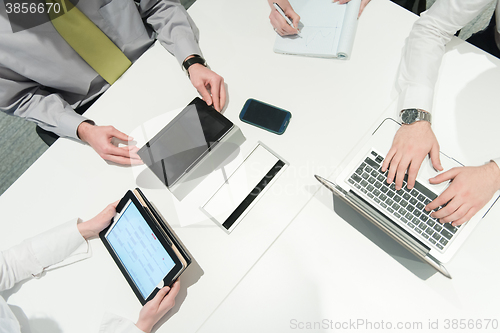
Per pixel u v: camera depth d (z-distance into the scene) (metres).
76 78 1.09
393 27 0.94
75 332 0.81
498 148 0.77
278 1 0.96
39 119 1.02
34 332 0.82
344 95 0.90
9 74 0.98
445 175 0.73
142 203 0.76
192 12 1.11
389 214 0.72
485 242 0.70
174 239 0.71
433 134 0.78
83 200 0.93
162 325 0.76
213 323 0.75
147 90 1.03
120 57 1.14
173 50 1.05
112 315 0.78
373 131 0.84
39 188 0.96
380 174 0.76
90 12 1.01
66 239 0.85
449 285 0.69
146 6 1.11
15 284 0.87
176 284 0.74
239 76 0.98
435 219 0.70
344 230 0.77
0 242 0.92
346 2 0.97
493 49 1.06
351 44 0.93
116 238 0.83
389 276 0.72
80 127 0.97
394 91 0.87
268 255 0.78
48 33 0.97
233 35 1.04
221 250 0.80
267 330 0.72
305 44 0.96
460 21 0.83
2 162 1.87
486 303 0.66
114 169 0.94
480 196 0.69
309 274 0.75
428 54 0.84
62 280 0.86
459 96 0.83
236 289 0.77
